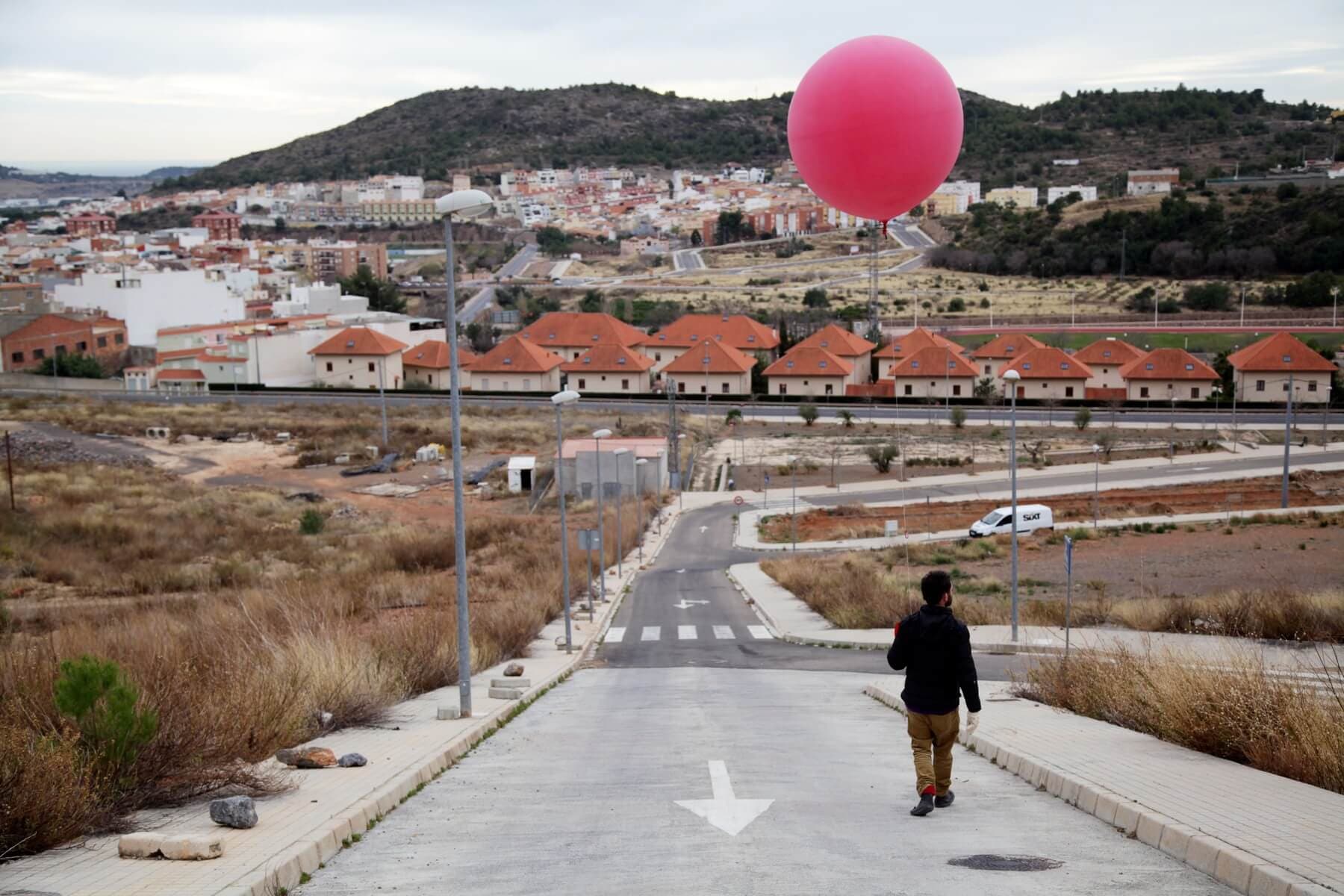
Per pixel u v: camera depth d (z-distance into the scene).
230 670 15.35
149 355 131.50
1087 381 109.56
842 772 11.56
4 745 8.91
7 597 40.38
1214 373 104.69
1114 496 69.56
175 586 42.94
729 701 19.47
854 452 89.06
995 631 29.78
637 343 130.50
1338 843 7.45
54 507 59.94
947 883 7.14
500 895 7.18
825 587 41.47
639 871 7.66
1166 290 168.75
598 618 37.88
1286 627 26.14
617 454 52.28
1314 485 70.88
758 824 9.10
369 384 121.56
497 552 53.50
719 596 45.38
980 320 156.12
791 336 137.25
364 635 24.45
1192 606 29.73
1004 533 58.56
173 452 85.94
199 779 10.25
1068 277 192.25
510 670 21.50
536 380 120.75
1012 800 10.02
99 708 10.05
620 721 16.78
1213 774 10.23
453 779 11.98
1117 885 7.05
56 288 138.12
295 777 11.16
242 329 126.69
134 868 7.76
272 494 70.44
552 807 10.14
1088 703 15.38
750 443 94.31
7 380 115.12
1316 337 131.38
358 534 59.31
